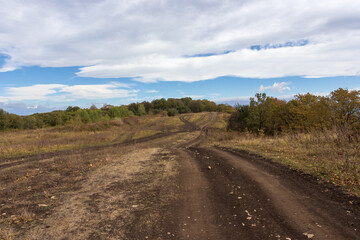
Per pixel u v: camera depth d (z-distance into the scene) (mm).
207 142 27516
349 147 8883
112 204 4789
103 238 3395
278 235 3371
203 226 3771
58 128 36688
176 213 4312
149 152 12469
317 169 6586
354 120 17594
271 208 4363
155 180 6617
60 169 8617
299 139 12477
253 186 5738
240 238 3346
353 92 17531
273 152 10297
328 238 3205
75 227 3756
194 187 5910
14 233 3545
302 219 3830
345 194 4688
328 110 19969
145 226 3781
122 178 6898
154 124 56500
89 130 36188
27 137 26234
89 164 9297
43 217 4172
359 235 3215
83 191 5727
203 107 125000
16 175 8008
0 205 4883
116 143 25031
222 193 5383
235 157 9992
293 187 5445
